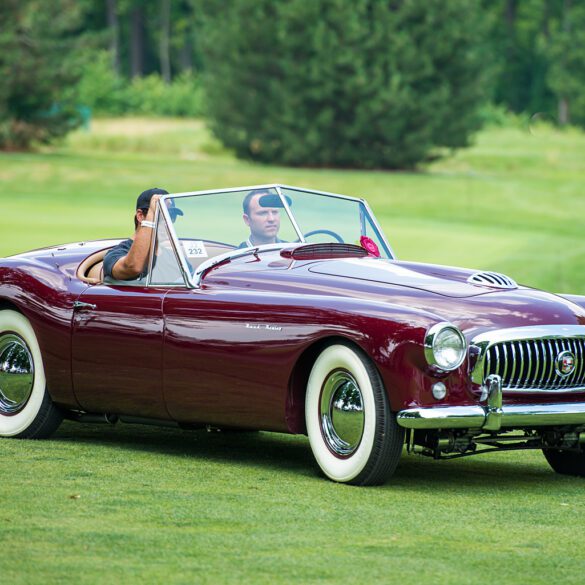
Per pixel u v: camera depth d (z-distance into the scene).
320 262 18.08
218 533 12.73
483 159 121.62
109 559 11.58
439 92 109.94
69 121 115.50
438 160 113.00
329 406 16.12
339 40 110.31
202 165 105.25
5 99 108.50
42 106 111.75
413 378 15.24
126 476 15.85
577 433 16.95
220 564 11.52
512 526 13.72
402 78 111.12
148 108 163.25
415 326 15.26
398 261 18.44
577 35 177.12
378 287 16.80
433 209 81.00
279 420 16.30
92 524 12.94
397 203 84.44
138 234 18.00
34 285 18.95
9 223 56.50
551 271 44.59
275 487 15.49
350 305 15.84
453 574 11.47
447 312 16.06
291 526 13.18
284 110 109.88
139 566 11.37
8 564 11.32
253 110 110.81
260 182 92.56
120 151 118.56
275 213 19.06
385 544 12.53
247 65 111.56
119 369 17.83
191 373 17.03
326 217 19.56
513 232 63.72
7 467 16.27
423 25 111.56
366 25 110.69
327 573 11.34
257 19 111.56
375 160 110.44
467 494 15.75
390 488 15.85
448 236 59.34
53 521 13.02
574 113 175.12
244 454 18.39
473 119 113.19
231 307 16.75
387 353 15.30
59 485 15.02
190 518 13.38
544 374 16.02
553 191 92.38
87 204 70.38
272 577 11.15
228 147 112.81
